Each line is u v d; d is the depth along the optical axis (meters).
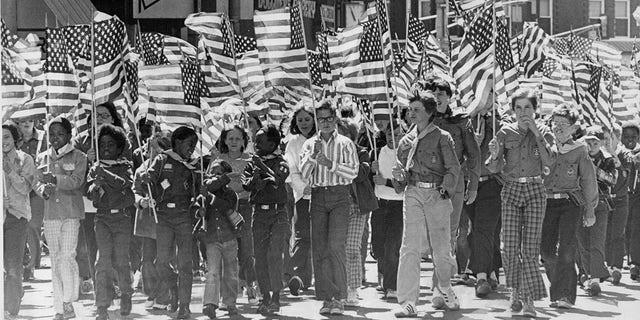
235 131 14.75
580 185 14.37
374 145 15.94
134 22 37.25
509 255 13.88
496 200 15.37
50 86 15.62
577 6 55.25
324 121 13.85
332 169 13.81
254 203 14.37
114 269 13.88
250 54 20.22
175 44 22.14
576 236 14.53
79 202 13.98
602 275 15.98
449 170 13.83
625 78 26.62
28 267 17.77
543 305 14.73
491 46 17.70
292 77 17.16
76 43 16.30
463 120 14.55
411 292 13.91
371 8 17.61
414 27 23.09
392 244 15.41
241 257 15.09
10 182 13.67
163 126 16.34
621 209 17.42
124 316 13.84
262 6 41.50
